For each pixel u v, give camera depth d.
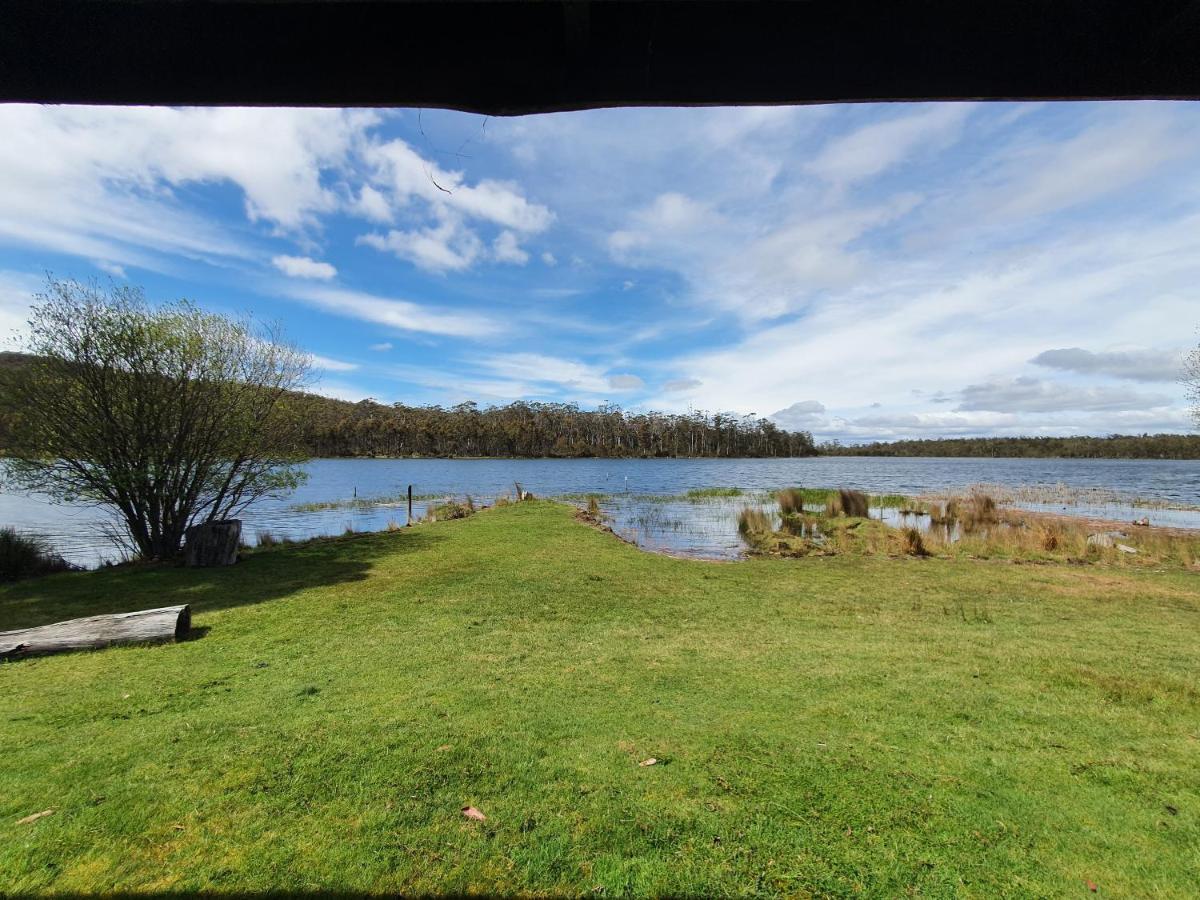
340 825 2.46
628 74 1.36
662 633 5.58
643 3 1.30
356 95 1.36
